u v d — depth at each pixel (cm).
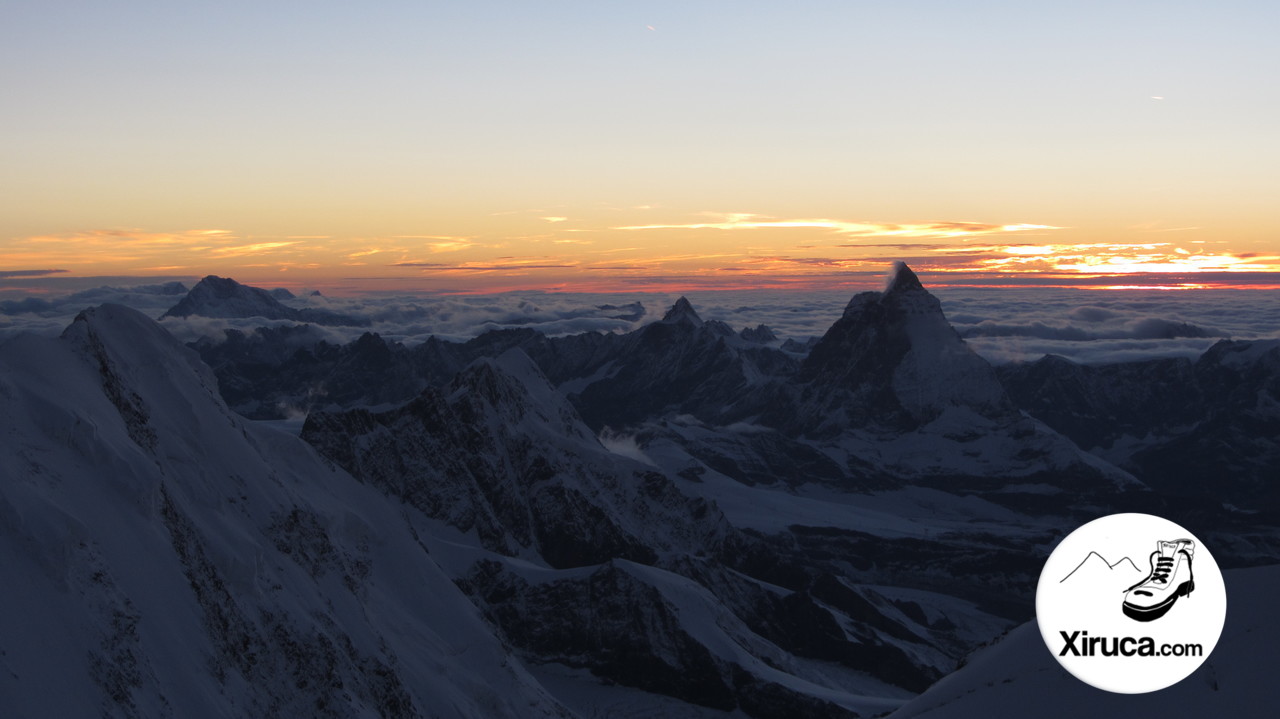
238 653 10712
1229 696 6812
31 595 8538
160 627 9650
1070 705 7300
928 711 8194
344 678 12144
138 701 8681
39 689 7812
